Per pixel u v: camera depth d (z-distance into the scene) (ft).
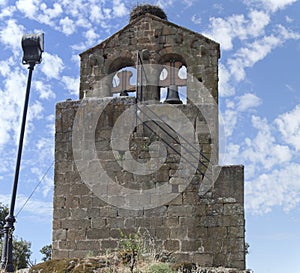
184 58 83.87
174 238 77.10
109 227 78.84
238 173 78.13
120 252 63.57
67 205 80.59
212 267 74.54
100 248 78.48
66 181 81.35
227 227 76.59
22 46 58.90
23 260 98.73
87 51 86.84
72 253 79.00
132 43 85.81
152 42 85.20
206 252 76.13
